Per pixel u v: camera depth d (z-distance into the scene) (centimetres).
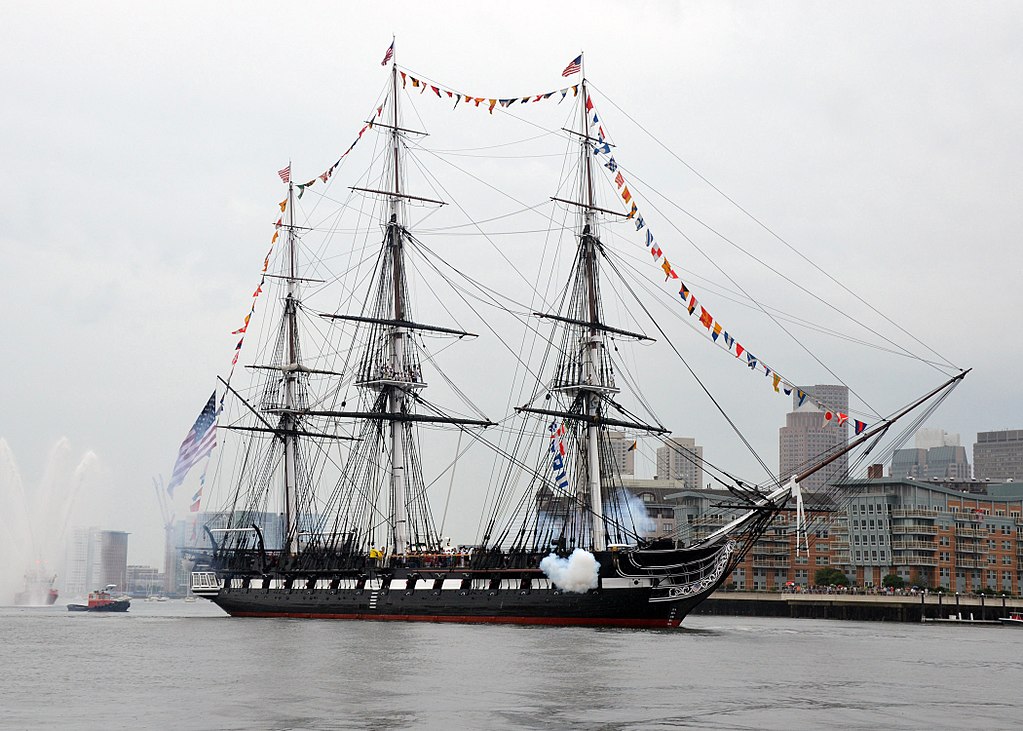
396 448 15550
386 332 15812
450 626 12794
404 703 6475
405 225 16125
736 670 8362
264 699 6631
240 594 16175
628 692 6969
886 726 5912
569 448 14000
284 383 17588
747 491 12219
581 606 12512
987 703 6900
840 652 10556
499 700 6600
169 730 5594
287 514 17338
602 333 14225
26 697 6769
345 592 14725
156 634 12262
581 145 14475
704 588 12125
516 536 14150
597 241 14375
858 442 11575
